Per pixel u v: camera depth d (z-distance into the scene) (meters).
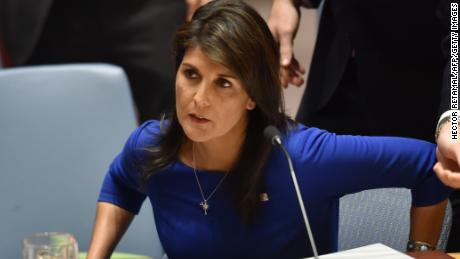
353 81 7.73
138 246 7.56
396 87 7.27
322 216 5.83
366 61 7.29
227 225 5.76
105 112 7.48
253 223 5.72
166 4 10.75
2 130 7.38
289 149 5.64
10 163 7.41
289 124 5.77
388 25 7.11
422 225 6.04
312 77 7.95
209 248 5.82
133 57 10.87
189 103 5.24
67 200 7.51
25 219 7.43
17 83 7.42
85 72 7.49
